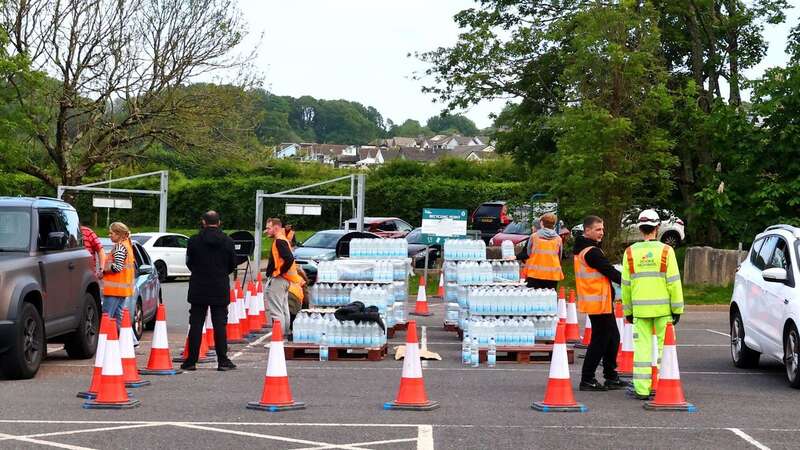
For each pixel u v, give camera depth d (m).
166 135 42.03
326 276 19.08
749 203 31.17
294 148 165.25
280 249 18.22
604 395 12.96
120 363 11.70
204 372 14.92
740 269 16.53
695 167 38.69
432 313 25.41
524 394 12.97
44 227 15.45
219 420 10.84
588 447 9.55
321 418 11.00
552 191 32.62
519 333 16.45
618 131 31.06
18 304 13.81
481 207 46.31
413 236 40.25
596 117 31.00
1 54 34.84
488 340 16.05
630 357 14.92
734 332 16.34
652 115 32.72
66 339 16.27
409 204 60.38
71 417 10.97
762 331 14.92
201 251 15.04
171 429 10.29
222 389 13.16
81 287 16.27
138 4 40.81
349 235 31.58
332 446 9.49
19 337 13.79
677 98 33.38
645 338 12.55
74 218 16.67
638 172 32.22
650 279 12.40
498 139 41.94
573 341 19.08
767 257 15.55
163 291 32.44
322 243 31.28
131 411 11.39
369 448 9.41
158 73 41.03
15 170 39.50
